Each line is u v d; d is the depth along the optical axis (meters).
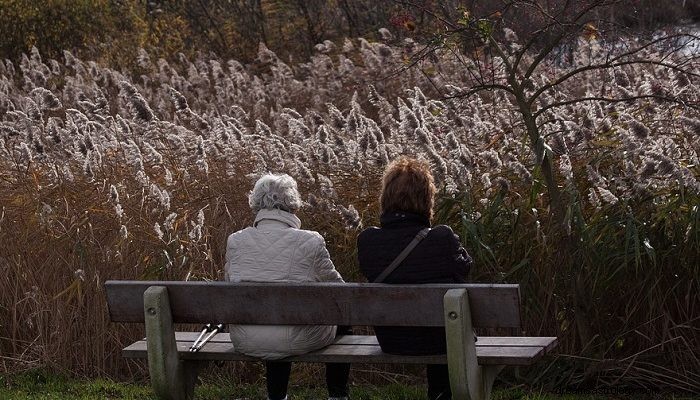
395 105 17.16
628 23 14.38
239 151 11.62
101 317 9.95
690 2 17.38
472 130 11.13
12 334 10.21
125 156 11.75
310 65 20.31
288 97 18.66
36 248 10.30
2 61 23.86
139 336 9.99
